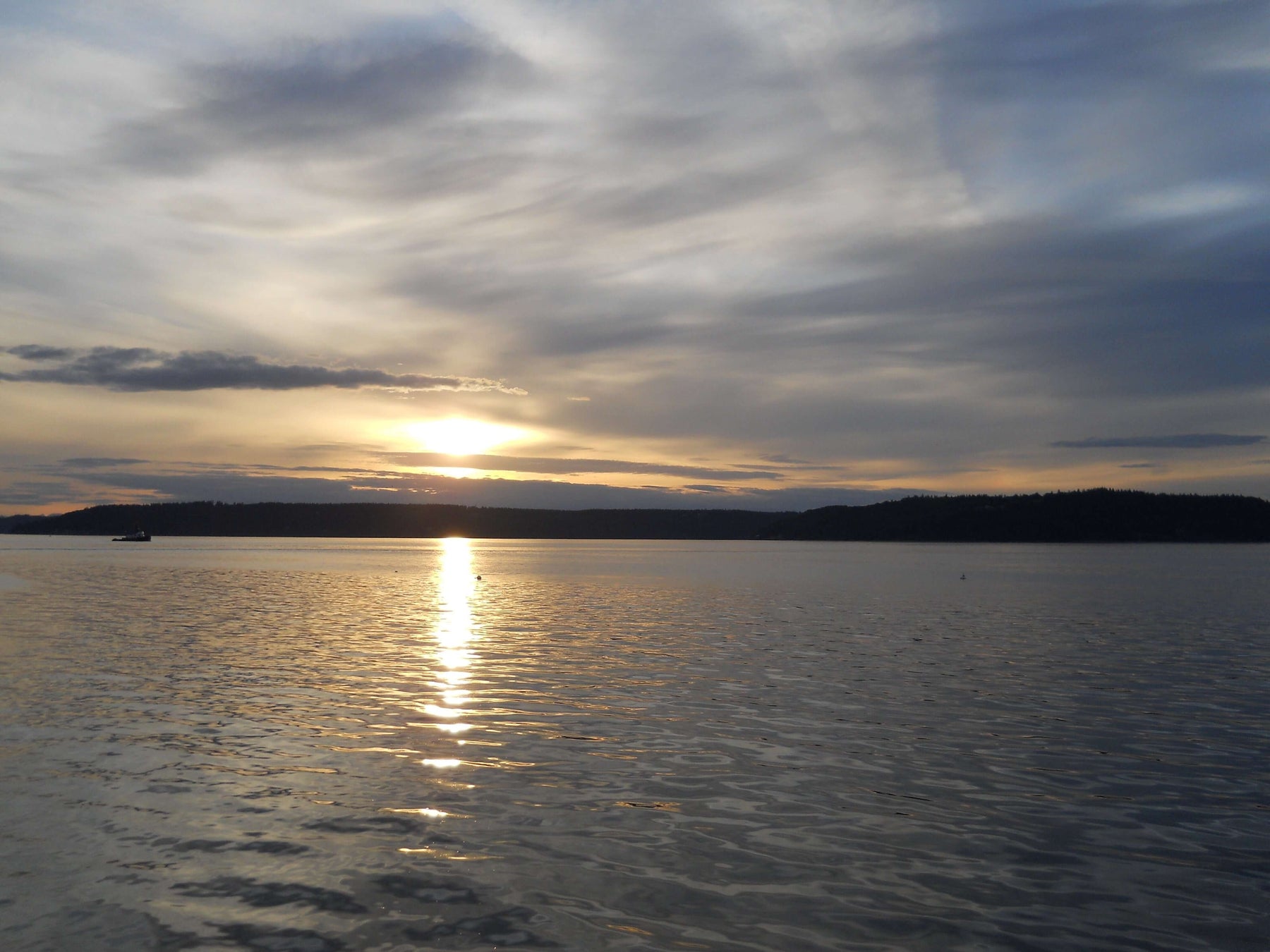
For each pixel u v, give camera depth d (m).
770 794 15.24
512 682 25.75
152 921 10.48
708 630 39.91
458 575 96.25
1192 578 87.31
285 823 13.64
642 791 15.30
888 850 12.79
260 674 26.86
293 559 151.12
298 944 9.98
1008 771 16.75
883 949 10.03
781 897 11.27
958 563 130.75
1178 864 12.41
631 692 24.23
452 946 10.01
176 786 15.37
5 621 42.44
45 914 10.63
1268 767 17.12
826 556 172.38
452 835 13.22
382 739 18.75
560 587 74.06
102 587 68.88
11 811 14.05
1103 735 19.53
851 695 23.92
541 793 15.18
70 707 21.73
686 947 10.02
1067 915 10.88
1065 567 116.19
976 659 30.55
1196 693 24.22
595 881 11.67
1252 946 10.16
